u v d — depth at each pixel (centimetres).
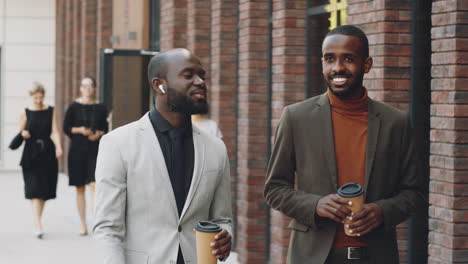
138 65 1407
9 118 2544
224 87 1107
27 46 2556
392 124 477
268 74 999
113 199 434
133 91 1406
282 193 480
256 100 1002
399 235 678
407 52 668
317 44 872
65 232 1288
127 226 440
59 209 1555
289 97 899
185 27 1279
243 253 1016
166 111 444
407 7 667
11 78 2550
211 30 1146
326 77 468
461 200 587
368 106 478
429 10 648
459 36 584
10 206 1616
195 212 442
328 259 471
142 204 437
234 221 1116
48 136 1246
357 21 706
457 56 584
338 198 453
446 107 594
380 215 458
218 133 952
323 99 482
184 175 445
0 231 1299
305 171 479
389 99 667
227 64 1105
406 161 481
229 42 1103
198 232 423
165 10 1327
